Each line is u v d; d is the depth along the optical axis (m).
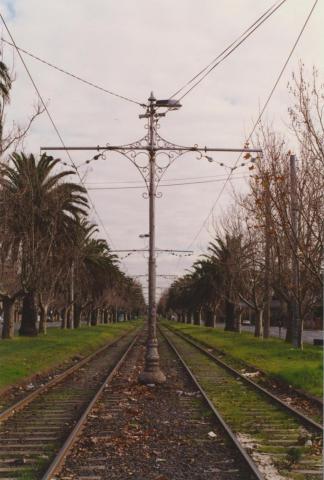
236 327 64.88
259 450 10.05
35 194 35.44
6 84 22.06
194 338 52.50
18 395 17.27
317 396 15.70
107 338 53.09
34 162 36.19
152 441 10.80
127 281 119.25
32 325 45.69
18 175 34.94
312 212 22.53
